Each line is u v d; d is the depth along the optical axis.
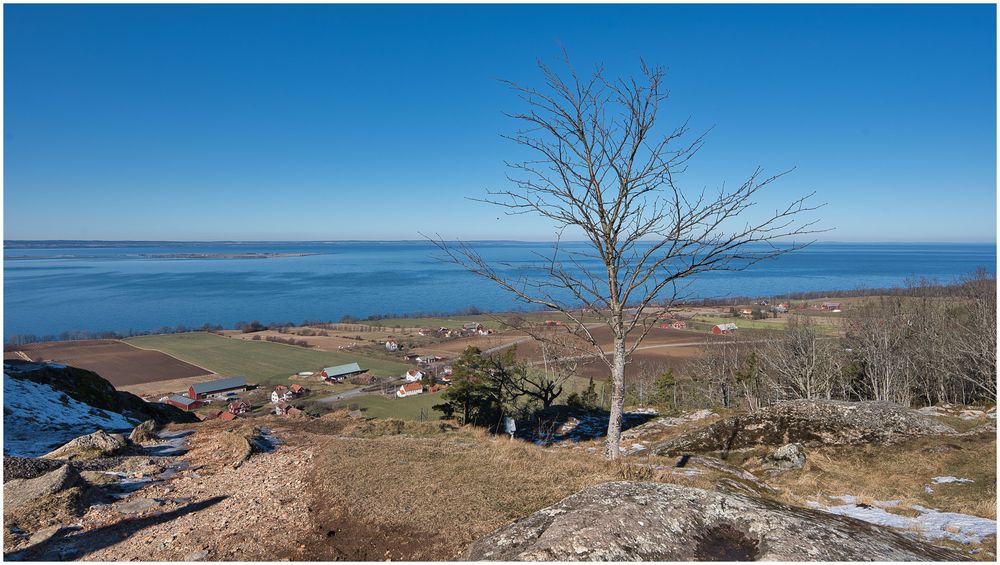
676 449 15.66
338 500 8.95
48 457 12.33
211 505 9.17
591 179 10.30
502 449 12.31
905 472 12.31
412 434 16.86
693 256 10.02
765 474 13.18
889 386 36.53
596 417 25.08
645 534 6.00
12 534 8.02
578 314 12.17
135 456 12.46
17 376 19.39
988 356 31.75
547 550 5.78
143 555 7.38
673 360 54.59
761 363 44.56
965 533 8.12
